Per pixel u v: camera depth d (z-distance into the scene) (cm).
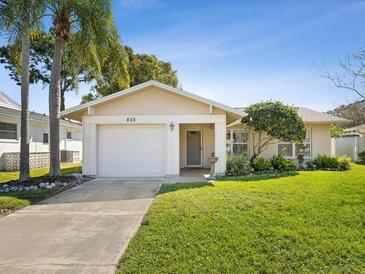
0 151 1564
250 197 720
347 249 411
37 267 383
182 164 1691
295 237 453
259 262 377
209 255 398
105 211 662
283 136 1443
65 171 1541
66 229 538
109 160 1255
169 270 360
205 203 664
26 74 1035
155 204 679
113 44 1198
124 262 388
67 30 1085
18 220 601
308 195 740
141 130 1261
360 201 672
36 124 1900
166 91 1250
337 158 1455
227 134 1712
